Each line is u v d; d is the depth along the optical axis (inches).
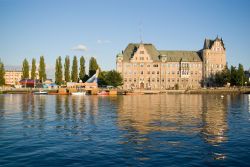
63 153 892.0
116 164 783.1
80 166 768.3
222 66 7500.0
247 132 1226.0
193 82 7549.2
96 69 7534.5
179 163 789.9
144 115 1872.5
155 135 1157.1
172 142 1031.0
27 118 1736.0
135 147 961.5
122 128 1334.9
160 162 798.5
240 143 1015.6
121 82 6643.7
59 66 7416.3
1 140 1075.9
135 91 6097.4
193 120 1606.8
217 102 3289.9
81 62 7509.8
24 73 7534.5
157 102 3292.3
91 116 1839.3
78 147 965.8
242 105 2800.2
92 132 1235.9
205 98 4293.8
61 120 1638.8
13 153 892.6
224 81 7052.2
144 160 816.9
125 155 866.8
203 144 999.6
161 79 7460.6
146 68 7426.2
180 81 7519.7
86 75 7559.1
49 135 1173.1
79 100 3777.1
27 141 1059.3
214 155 864.3
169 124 1450.5
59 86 7106.3
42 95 5546.3
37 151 916.0
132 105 2805.1
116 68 7352.4
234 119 1660.9
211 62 7460.6
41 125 1445.6
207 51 7440.9
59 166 768.9
